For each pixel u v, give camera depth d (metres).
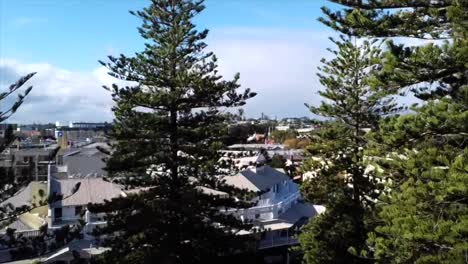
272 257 33.44
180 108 17.41
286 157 52.50
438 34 9.12
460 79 9.13
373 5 9.14
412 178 8.86
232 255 17.98
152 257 15.91
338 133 19.94
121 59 17.53
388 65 8.52
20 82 8.88
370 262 17.44
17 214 9.40
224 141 17.62
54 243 9.64
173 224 16.48
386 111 19.44
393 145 8.98
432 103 8.81
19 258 9.20
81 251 21.03
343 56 19.53
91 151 52.94
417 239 8.33
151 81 17.77
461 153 8.67
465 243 7.75
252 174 36.06
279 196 38.09
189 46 18.14
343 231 18.55
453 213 8.48
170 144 17.19
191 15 18.09
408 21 9.14
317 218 19.92
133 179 17.22
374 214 15.98
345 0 9.27
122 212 16.67
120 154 17.17
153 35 18.00
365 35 9.62
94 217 25.34
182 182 17.19
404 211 8.99
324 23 10.05
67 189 28.73
